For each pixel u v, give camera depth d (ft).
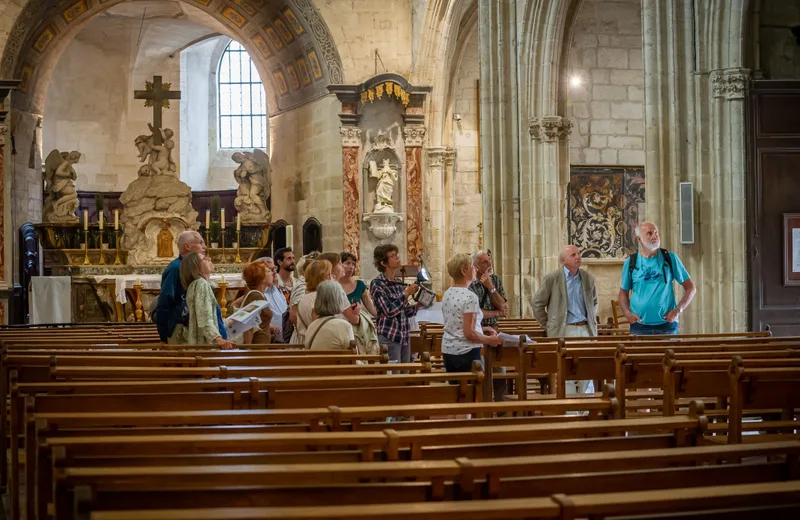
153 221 102.47
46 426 17.53
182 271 34.37
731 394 26.35
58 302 94.12
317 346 33.58
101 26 131.75
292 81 112.47
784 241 50.67
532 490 14.66
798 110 50.83
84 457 15.74
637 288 43.78
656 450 15.79
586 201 83.76
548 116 67.87
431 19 100.32
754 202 50.55
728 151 50.47
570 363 32.01
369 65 103.45
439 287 104.94
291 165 113.50
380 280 40.88
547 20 67.67
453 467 14.39
